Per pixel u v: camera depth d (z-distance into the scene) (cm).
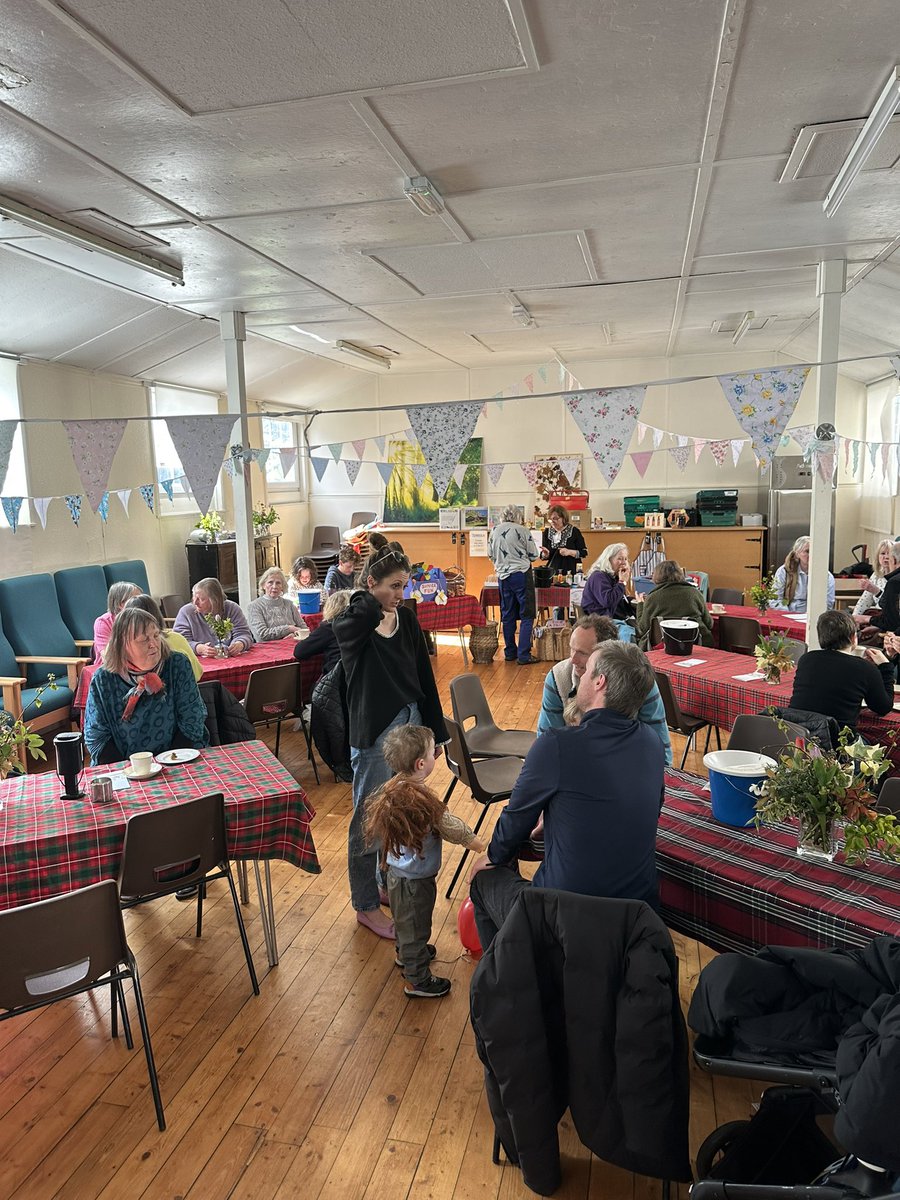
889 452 790
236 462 609
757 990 179
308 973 299
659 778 214
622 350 971
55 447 644
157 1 206
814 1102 186
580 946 181
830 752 255
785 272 541
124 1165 212
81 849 252
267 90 259
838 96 277
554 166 337
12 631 562
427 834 273
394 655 312
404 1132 222
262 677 444
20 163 318
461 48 236
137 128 286
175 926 333
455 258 483
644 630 537
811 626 525
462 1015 273
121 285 524
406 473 1128
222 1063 251
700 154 327
